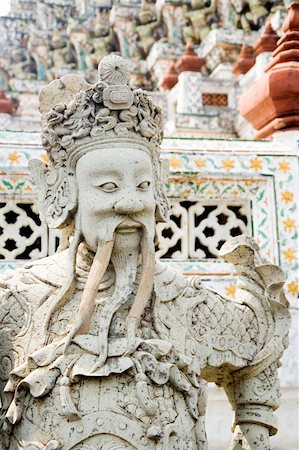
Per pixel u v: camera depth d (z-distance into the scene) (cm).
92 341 307
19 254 475
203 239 494
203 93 1602
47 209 329
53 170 330
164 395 307
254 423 355
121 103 316
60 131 324
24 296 329
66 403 296
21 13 2392
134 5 2177
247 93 608
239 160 498
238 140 516
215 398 460
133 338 306
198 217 501
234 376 360
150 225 322
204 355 337
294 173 505
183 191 491
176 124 1557
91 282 312
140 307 313
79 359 304
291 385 467
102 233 314
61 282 328
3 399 322
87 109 319
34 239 476
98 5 2291
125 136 318
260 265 362
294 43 585
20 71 2291
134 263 323
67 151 323
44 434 299
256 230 496
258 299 363
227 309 353
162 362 309
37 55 2273
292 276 491
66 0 2403
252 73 1516
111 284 323
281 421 464
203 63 1689
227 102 1603
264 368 356
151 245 320
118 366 300
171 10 2053
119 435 295
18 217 478
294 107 562
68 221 327
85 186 318
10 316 328
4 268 464
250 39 1808
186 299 341
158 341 311
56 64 2266
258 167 500
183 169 488
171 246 490
